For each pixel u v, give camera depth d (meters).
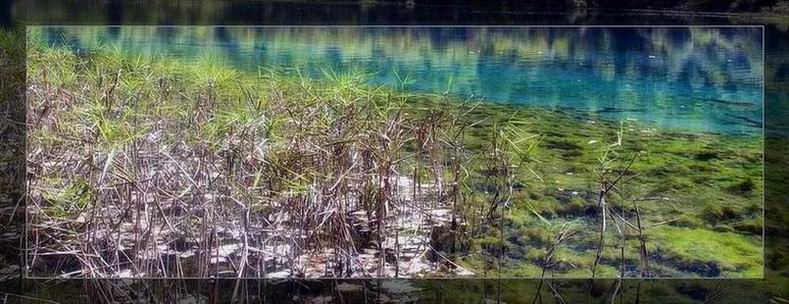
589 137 4.29
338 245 2.80
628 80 5.55
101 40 4.73
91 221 2.76
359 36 5.39
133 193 2.89
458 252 2.95
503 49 6.07
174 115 3.14
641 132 4.45
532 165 3.70
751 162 3.75
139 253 2.75
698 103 5.05
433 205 3.18
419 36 5.75
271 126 2.89
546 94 5.40
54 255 2.85
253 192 2.78
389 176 3.02
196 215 2.84
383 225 2.99
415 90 4.64
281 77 3.59
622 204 3.27
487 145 3.65
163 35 5.04
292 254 2.80
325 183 2.85
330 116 3.04
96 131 2.90
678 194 3.42
